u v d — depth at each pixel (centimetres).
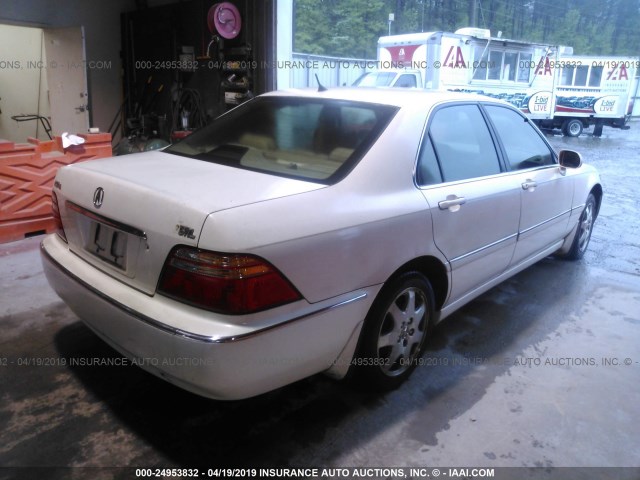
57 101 835
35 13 809
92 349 293
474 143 307
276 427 237
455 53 1339
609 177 948
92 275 224
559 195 390
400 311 257
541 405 262
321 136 257
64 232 253
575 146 1494
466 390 272
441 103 287
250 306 180
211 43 732
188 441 226
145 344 193
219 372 179
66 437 224
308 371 213
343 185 221
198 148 281
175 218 187
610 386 280
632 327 350
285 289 190
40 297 351
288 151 252
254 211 187
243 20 725
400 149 247
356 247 213
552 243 415
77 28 789
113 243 216
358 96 281
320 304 204
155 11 859
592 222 491
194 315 183
